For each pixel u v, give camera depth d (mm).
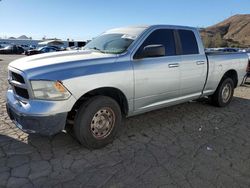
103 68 3736
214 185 3064
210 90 5922
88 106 3646
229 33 161500
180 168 3418
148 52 4129
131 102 4191
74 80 3438
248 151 4000
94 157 3645
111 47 4414
